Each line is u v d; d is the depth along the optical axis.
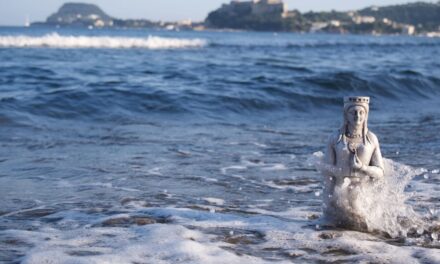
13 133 12.19
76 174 8.79
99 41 50.41
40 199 7.39
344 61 42.22
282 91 19.05
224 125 14.27
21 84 19.80
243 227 6.14
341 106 18.41
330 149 6.31
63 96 15.58
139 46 53.38
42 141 11.38
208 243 5.59
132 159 9.88
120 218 6.42
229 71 27.34
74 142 11.34
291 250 5.45
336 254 5.36
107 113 15.08
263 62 36.25
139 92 17.02
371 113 17.31
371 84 21.92
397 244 5.76
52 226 6.18
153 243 5.51
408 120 15.65
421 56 55.12
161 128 13.41
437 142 11.93
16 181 8.33
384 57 51.12
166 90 17.84
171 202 7.30
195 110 16.03
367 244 5.60
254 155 10.44
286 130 13.67
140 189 7.96
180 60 35.94
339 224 6.28
